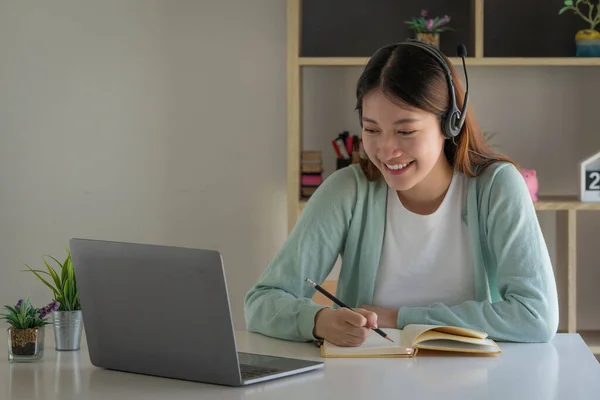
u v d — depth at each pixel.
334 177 2.30
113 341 1.76
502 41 3.80
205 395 1.55
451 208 2.20
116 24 3.98
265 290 2.20
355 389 1.58
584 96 3.86
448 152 2.21
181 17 3.96
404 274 2.21
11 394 1.57
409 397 1.52
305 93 3.91
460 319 2.01
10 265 4.07
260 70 3.96
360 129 3.91
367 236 2.23
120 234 4.05
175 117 4.00
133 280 1.70
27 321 1.86
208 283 1.59
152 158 4.02
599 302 3.91
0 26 4.00
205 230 4.02
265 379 1.65
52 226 4.06
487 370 1.73
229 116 3.98
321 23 3.85
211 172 4.00
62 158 4.04
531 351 1.92
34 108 4.03
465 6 3.79
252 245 4.02
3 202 4.06
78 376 1.72
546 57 3.73
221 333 1.60
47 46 4.00
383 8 3.83
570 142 3.88
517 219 2.11
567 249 3.51
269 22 3.95
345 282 2.29
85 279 1.77
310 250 2.23
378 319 2.08
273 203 4.00
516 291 2.05
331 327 1.93
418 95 1.96
